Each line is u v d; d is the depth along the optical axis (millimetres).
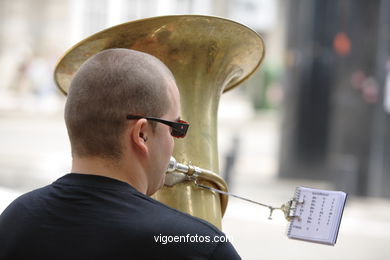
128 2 20656
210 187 2184
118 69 1690
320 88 11938
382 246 8062
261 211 9609
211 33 2205
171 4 20625
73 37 22453
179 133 1761
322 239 1892
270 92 25953
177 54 2219
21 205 1792
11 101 22969
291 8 12227
